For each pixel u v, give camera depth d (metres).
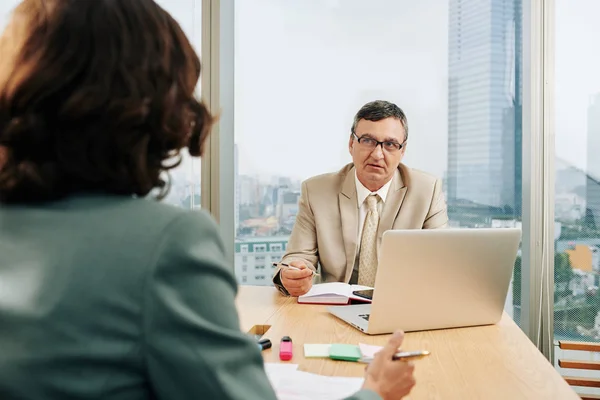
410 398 0.99
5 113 0.60
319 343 1.30
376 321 1.36
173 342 0.53
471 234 1.36
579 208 2.61
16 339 0.53
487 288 1.43
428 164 2.88
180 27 0.69
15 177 0.60
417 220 2.10
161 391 0.54
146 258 0.56
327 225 2.14
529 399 0.99
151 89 0.63
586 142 2.60
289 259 2.08
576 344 1.82
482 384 1.06
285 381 1.04
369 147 2.08
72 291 0.54
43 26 0.60
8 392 0.51
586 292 2.61
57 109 0.59
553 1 2.55
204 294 0.57
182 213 0.61
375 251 2.09
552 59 2.57
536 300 2.62
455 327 1.45
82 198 0.62
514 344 1.32
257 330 1.47
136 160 0.62
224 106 2.83
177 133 0.66
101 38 0.60
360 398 0.72
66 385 0.52
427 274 1.35
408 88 2.87
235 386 0.55
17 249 0.58
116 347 0.53
